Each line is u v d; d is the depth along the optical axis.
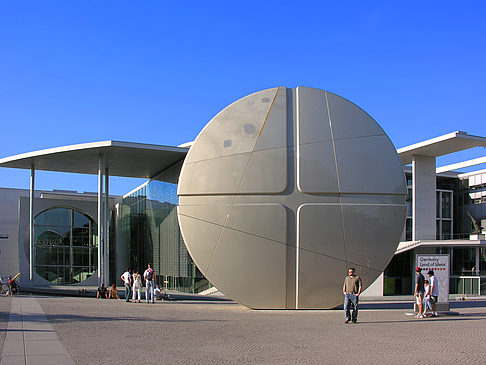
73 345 7.93
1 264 46.53
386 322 12.07
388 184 14.94
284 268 14.53
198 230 14.88
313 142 14.92
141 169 36.19
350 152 14.97
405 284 42.09
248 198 14.73
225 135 15.07
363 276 14.67
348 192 14.77
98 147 29.14
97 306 16.20
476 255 42.38
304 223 14.62
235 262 14.67
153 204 38.84
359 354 7.59
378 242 14.77
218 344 8.30
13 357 6.83
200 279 29.92
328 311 14.37
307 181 14.71
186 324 11.05
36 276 37.66
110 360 6.79
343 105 15.21
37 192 49.03
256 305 14.71
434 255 14.38
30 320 11.13
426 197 41.38
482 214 49.19
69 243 39.25
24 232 37.81
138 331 9.74
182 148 30.52
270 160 14.80
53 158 32.38
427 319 12.98
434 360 7.18
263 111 15.09
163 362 6.72
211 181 14.91
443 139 36.69
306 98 15.18
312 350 7.88
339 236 14.66
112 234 50.66
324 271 14.59
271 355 7.39
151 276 19.17
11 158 32.75
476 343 8.80
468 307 18.84
